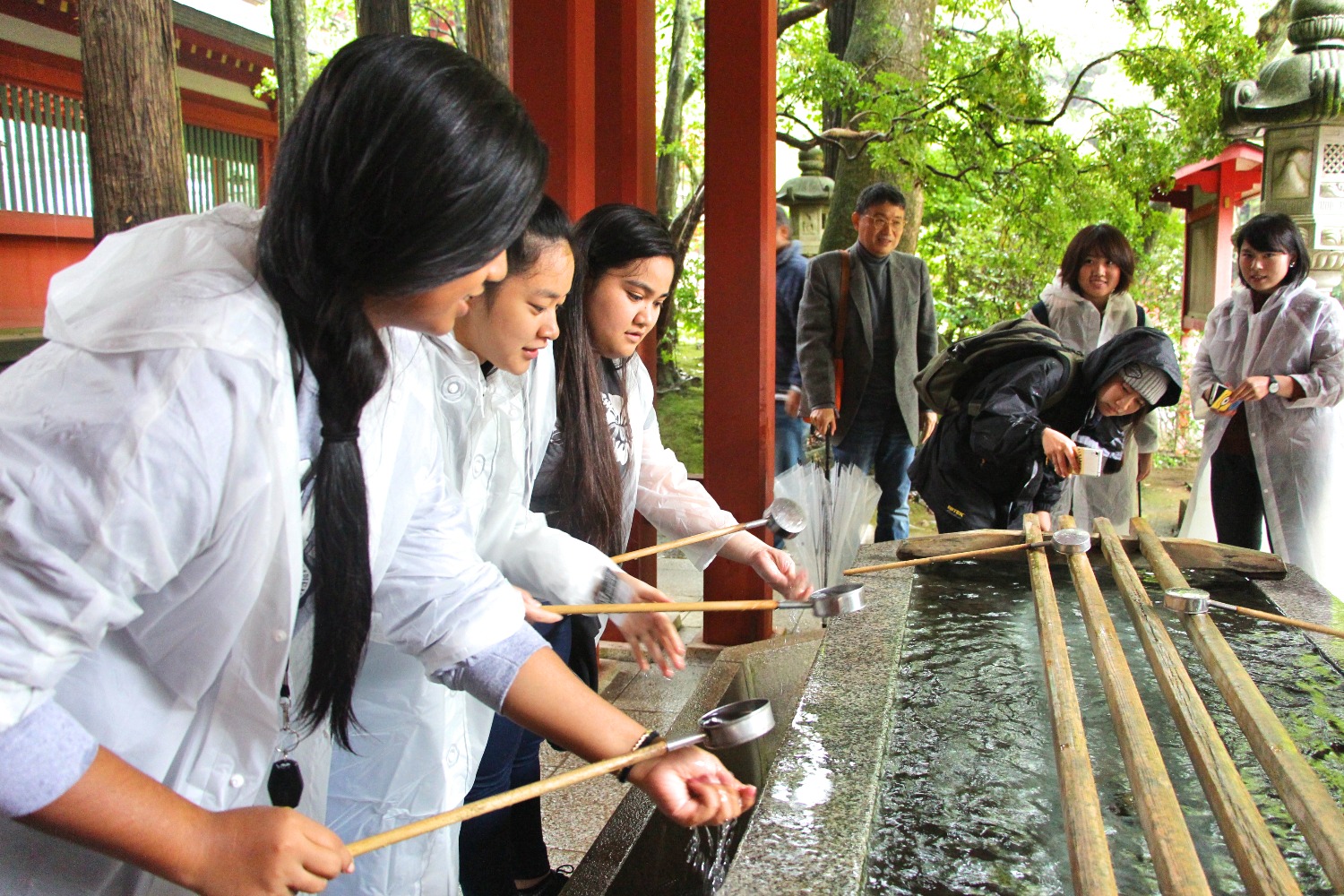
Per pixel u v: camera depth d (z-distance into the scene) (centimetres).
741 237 359
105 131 337
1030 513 302
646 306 204
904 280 456
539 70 324
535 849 214
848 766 153
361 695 148
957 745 169
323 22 904
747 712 125
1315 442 384
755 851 129
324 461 107
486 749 191
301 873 98
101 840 93
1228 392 388
